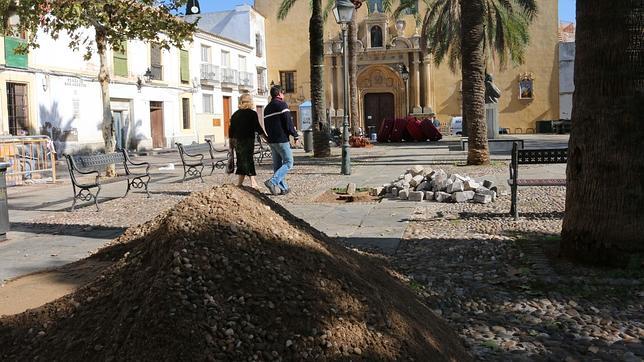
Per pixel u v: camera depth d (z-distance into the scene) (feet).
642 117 17.31
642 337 13.29
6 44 76.23
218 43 138.51
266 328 9.37
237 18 156.04
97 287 11.12
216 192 12.70
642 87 17.20
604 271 17.61
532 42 153.79
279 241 11.75
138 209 33.88
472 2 51.93
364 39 158.81
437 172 35.47
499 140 75.10
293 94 167.84
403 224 26.61
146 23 48.65
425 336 11.10
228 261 10.47
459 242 22.47
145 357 8.73
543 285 16.81
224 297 9.69
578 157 18.42
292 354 9.12
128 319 9.48
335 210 31.07
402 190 34.47
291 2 104.22
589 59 17.74
